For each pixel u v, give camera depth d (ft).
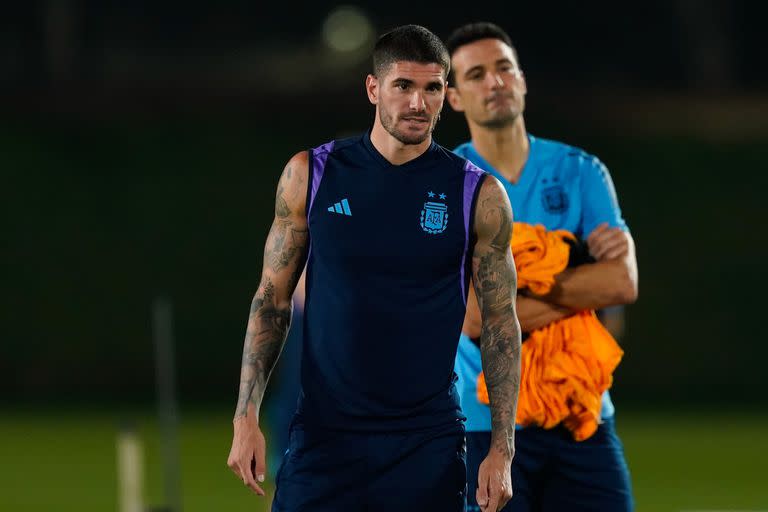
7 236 254.27
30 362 246.27
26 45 305.94
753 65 323.98
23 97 274.57
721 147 270.26
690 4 319.88
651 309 254.27
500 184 53.16
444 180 52.49
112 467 159.74
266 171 269.23
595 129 275.59
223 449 174.50
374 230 51.70
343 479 52.16
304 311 52.95
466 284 53.26
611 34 322.14
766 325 253.85
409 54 50.93
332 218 51.98
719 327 253.24
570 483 63.82
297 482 52.75
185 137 271.28
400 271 51.65
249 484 51.44
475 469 63.31
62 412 223.10
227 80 295.69
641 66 322.14
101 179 262.06
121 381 246.88
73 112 272.92
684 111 279.28
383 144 52.47
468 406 63.36
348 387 52.03
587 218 64.90
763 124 275.59
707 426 204.85
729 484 145.38
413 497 52.13
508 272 53.11
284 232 53.42
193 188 263.49
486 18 321.52
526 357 62.34
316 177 52.60
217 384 247.29
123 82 283.38
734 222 262.26
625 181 266.98
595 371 62.39
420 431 52.13
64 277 251.80
